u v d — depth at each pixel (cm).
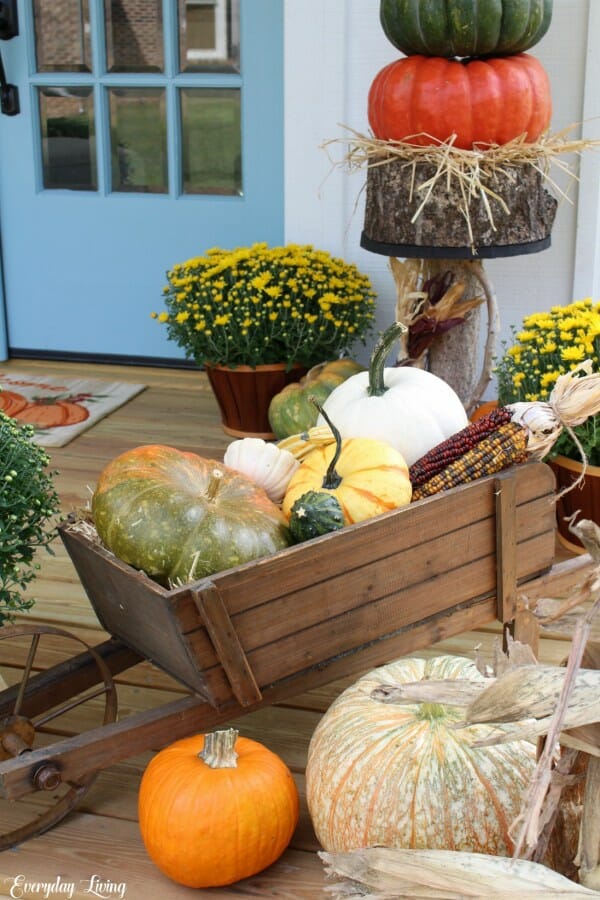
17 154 409
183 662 167
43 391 387
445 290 304
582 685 114
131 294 414
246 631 163
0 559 179
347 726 164
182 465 181
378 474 179
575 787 136
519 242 282
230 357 330
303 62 355
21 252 420
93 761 162
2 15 389
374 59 349
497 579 191
